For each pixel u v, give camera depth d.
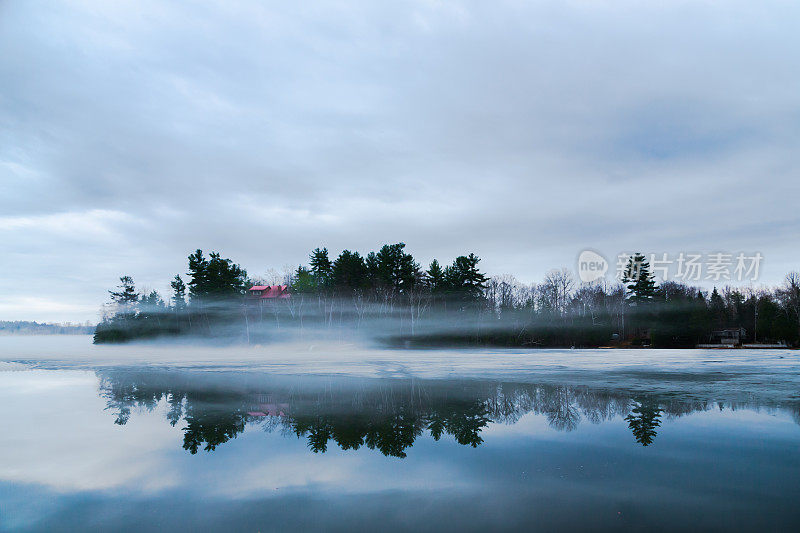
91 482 6.46
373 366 26.47
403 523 5.07
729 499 5.70
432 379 19.22
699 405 11.98
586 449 7.96
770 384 16.19
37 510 5.48
